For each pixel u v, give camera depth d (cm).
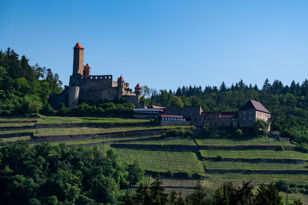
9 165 18412
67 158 19088
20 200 17088
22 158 18600
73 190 17175
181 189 18838
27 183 17250
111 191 17625
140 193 12475
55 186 17300
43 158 18538
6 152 18775
